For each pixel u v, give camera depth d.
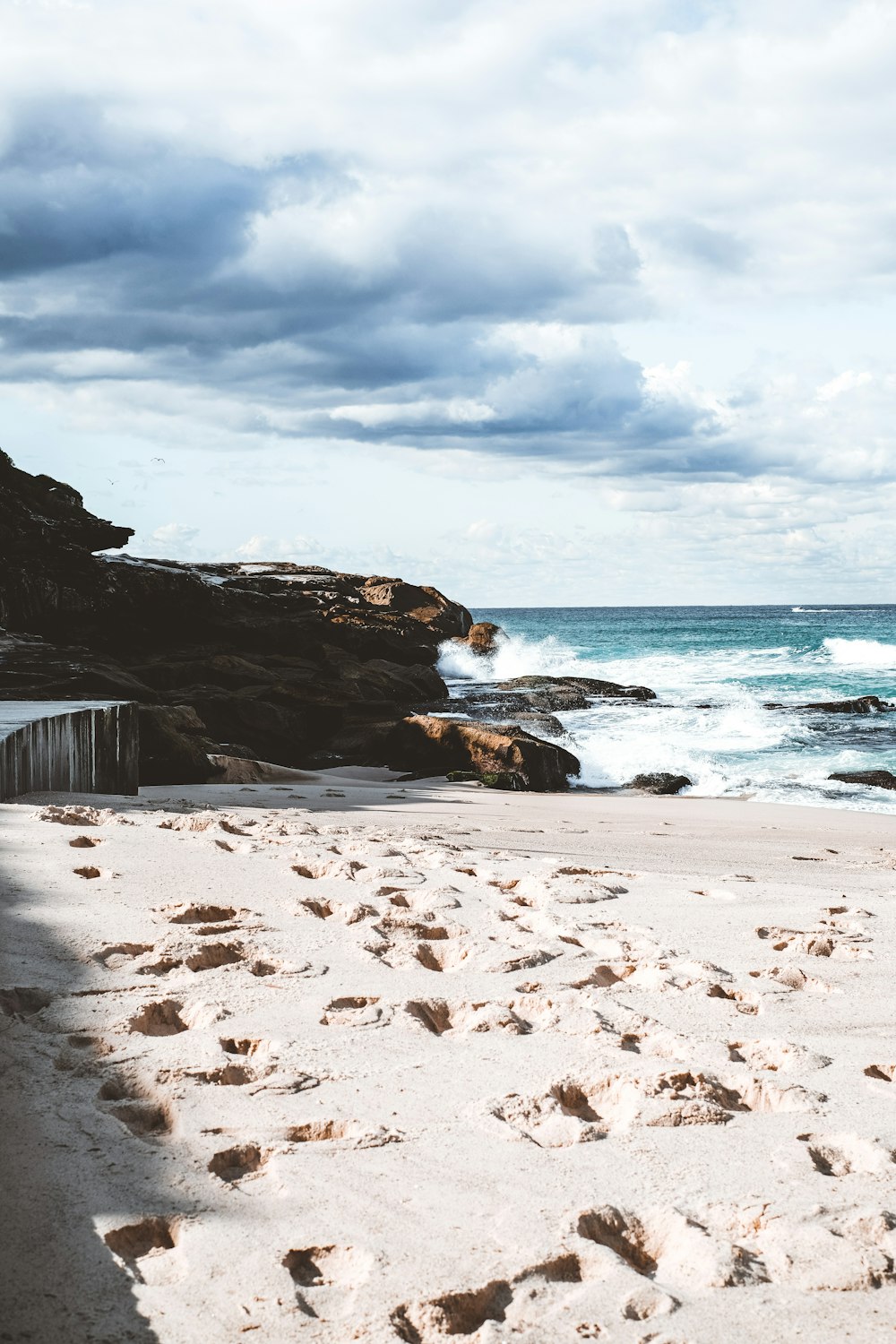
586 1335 1.84
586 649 63.59
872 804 17.14
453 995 3.70
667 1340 1.83
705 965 4.15
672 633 80.75
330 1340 1.81
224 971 3.86
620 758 21.41
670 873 7.21
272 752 21.23
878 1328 1.87
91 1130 2.59
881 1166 2.48
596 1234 2.22
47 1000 3.52
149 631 28.44
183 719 15.74
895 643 59.53
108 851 5.71
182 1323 1.85
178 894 4.89
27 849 5.67
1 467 27.19
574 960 4.18
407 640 45.34
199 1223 2.19
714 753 23.11
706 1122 2.73
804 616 124.19
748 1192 2.35
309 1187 2.35
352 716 22.73
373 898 5.05
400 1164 2.47
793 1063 3.17
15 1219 2.18
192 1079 2.92
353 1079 2.96
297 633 32.22
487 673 47.59
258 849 6.19
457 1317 1.92
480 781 18.02
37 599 25.31
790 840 10.91
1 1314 1.86
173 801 9.80
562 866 6.47
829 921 5.05
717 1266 2.04
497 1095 2.85
